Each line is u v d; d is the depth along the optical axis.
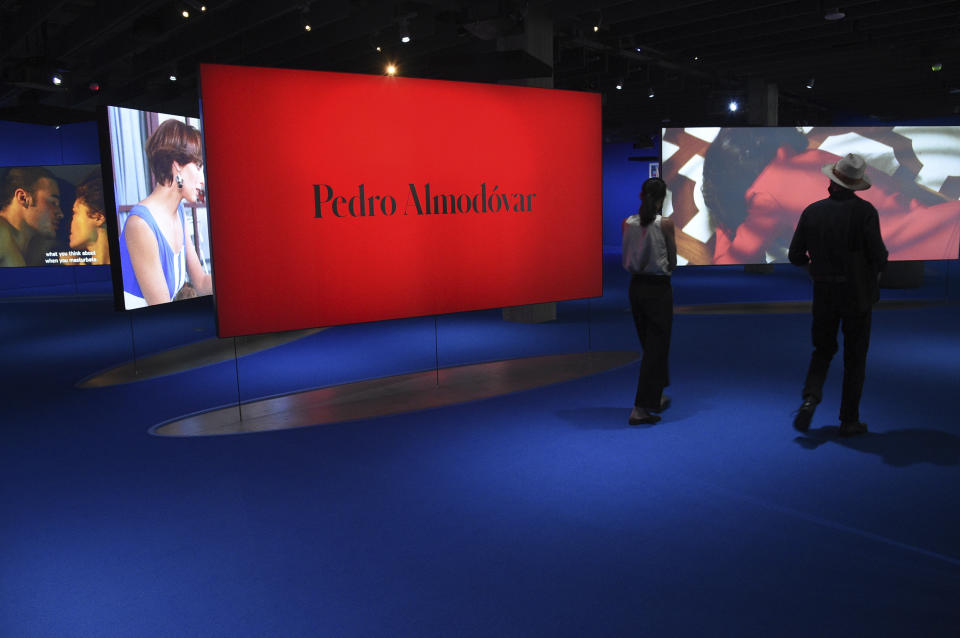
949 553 2.60
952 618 2.19
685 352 6.22
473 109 5.19
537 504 3.11
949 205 8.45
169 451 3.95
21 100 11.31
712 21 8.59
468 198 5.25
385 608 2.32
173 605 2.37
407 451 3.86
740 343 6.59
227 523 3.00
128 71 10.48
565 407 4.64
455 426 4.29
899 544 2.67
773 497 3.13
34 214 12.39
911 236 8.49
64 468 3.72
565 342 6.95
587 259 5.89
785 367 5.62
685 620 2.21
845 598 2.31
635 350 6.45
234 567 2.62
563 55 10.39
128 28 8.34
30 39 8.91
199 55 9.49
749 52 10.36
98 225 12.30
